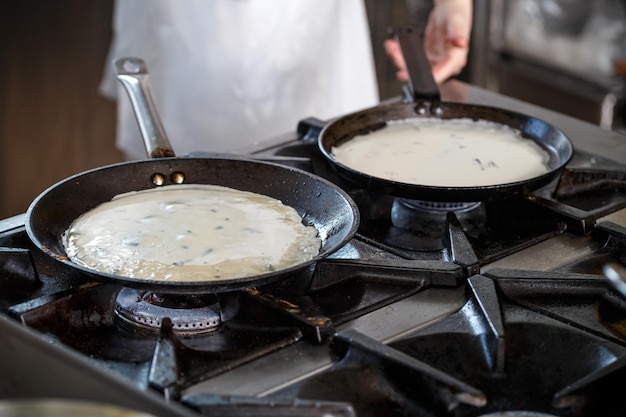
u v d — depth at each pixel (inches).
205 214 45.0
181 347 34.9
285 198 46.9
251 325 38.2
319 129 57.2
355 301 39.8
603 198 52.2
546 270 43.4
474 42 120.4
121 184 46.8
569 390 32.3
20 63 105.1
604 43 120.3
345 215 43.0
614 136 61.0
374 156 53.8
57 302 37.0
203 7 82.5
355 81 89.3
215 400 31.2
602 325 38.5
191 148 88.1
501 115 58.4
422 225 48.6
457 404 31.8
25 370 29.2
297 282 40.7
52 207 43.3
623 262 44.6
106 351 36.3
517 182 45.6
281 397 33.2
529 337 37.3
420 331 37.8
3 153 108.3
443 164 52.9
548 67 124.1
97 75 106.4
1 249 40.3
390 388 33.6
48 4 102.8
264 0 82.0
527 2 121.9
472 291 39.6
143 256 40.8
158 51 85.4
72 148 110.1
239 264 40.4
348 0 86.3
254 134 87.0
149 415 26.7
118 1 87.0
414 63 60.5
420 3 113.0
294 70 84.8
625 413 32.7
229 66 84.1
